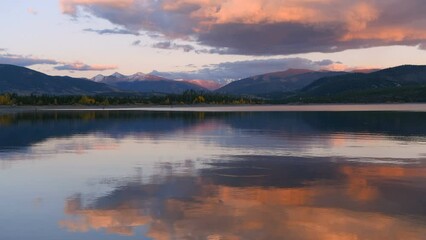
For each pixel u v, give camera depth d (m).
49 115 115.00
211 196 19.36
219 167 27.41
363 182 22.47
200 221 15.55
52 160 30.80
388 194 19.69
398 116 94.06
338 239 13.75
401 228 14.74
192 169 26.67
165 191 20.38
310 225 15.10
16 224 15.30
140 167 27.53
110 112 139.75
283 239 13.76
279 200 18.62
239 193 19.95
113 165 28.41
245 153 34.22
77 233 14.34
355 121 77.56
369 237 13.88
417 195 19.48
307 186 21.48
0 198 19.14
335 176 24.22
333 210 17.02
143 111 149.62
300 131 55.53
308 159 30.83
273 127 63.56
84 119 91.19
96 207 17.50
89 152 35.34
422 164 28.45
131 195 19.58
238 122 77.56
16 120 87.88
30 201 18.58
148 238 13.85
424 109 143.75
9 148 38.25
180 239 13.75
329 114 109.75
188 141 43.88
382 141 42.69
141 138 47.47
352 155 32.84
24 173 25.41
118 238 13.85
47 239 13.77
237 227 14.90
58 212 16.80
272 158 31.38
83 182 22.62
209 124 72.25
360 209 17.14
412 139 44.56
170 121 82.00
